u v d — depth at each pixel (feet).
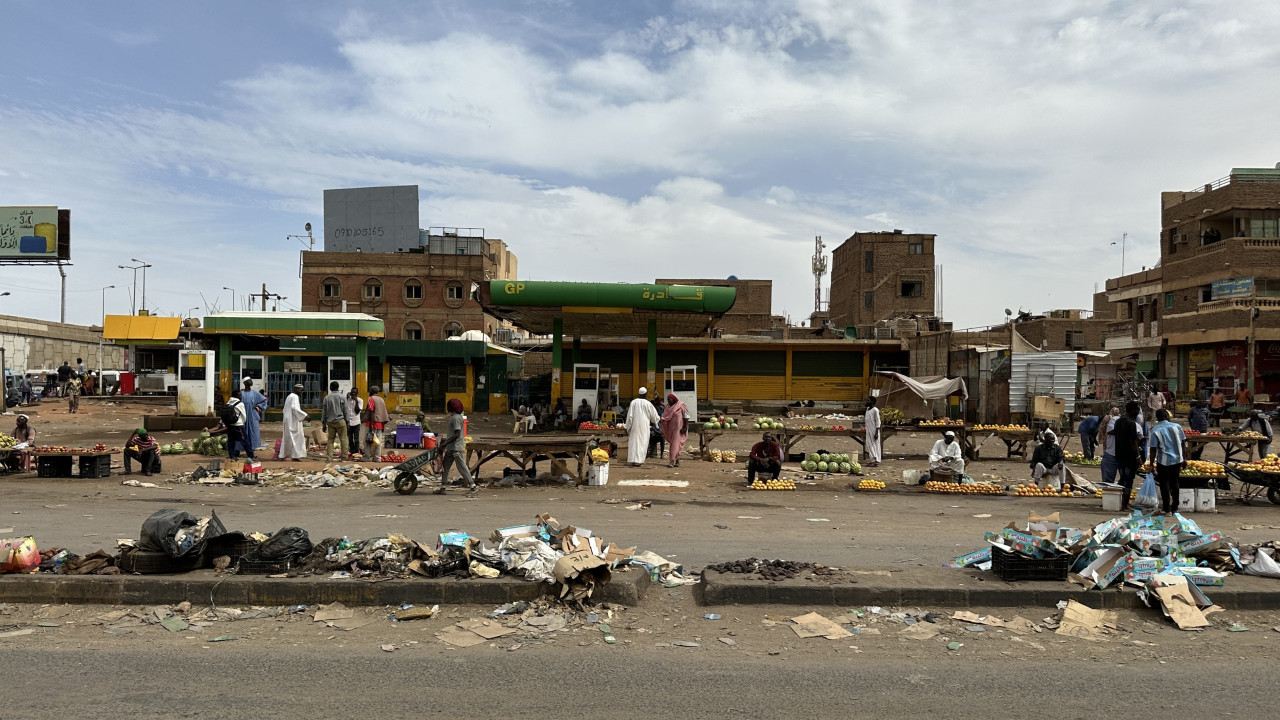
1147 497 41.86
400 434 71.05
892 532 34.83
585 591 21.88
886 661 18.28
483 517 37.22
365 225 195.93
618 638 19.65
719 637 19.80
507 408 125.18
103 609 21.71
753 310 206.39
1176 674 17.57
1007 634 20.21
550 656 18.33
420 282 183.11
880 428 67.15
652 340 100.01
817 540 32.55
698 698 15.96
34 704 15.40
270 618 21.08
